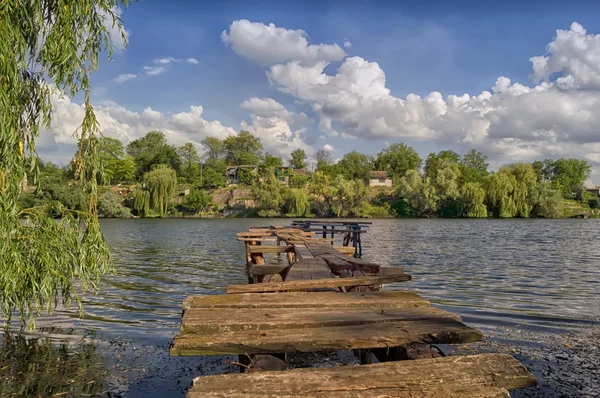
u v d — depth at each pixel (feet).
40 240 20.36
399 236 127.44
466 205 266.16
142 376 20.40
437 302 38.34
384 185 375.45
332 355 23.16
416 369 10.18
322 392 9.22
